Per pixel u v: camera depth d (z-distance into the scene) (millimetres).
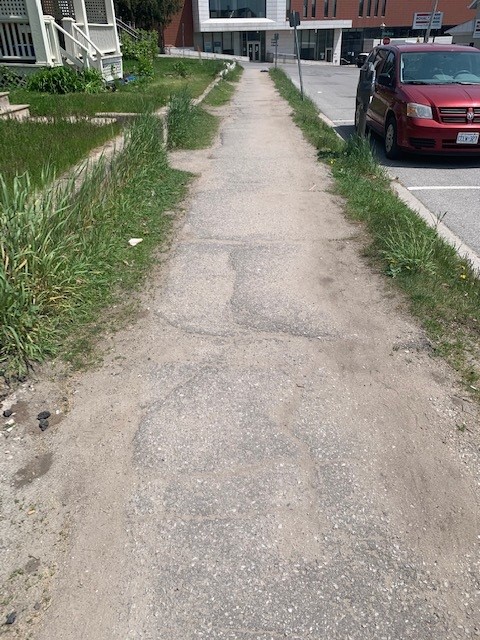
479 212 7020
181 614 2143
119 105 11828
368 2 65750
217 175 8445
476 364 3689
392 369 3660
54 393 3379
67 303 4117
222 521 2541
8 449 2945
